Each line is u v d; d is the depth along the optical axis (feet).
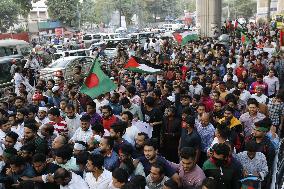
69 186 17.13
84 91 29.12
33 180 17.92
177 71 41.86
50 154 21.22
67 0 201.36
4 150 20.98
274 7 223.30
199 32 133.08
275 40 84.79
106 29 223.51
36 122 24.97
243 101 30.99
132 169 18.29
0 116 26.37
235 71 44.37
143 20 292.20
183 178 17.35
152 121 26.58
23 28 204.44
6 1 195.93
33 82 58.08
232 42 79.15
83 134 23.36
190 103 29.40
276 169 18.65
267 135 21.45
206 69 45.96
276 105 28.78
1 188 18.86
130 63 40.19
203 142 22.97
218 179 16.47
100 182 17.44
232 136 22.38
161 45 90.33
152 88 35.78
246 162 19.31
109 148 19.51
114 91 31.27
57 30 156.87
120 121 22.65
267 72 44.78
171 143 24.59
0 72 65.51
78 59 69.67
